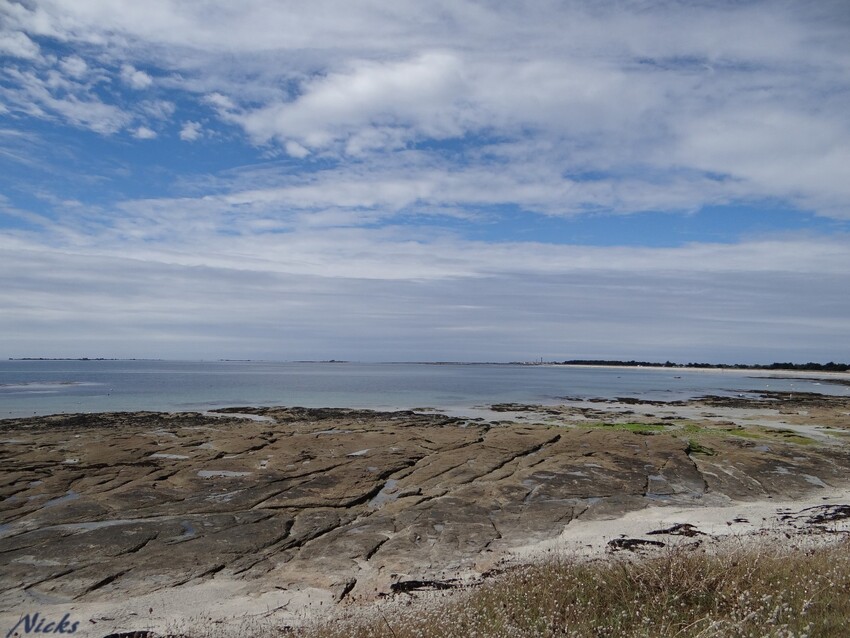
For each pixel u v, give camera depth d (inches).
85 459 805.2
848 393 2768.2
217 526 541.3
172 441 966.4
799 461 842.2
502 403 1989.4
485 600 304.3
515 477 729.6
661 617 246.4
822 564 303.0
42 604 384.2
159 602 387.2
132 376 4195.4
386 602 366.9
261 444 932.6
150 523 546.0
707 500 652.7
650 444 938.7
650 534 520.7
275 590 407.2
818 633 214.5
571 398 2274.9
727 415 1579.7
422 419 1390.3
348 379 3969.0
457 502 622.2
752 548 367.6
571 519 570.9
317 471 747.4
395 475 745.0
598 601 281.7
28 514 568.1
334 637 285.1
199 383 3203.7
